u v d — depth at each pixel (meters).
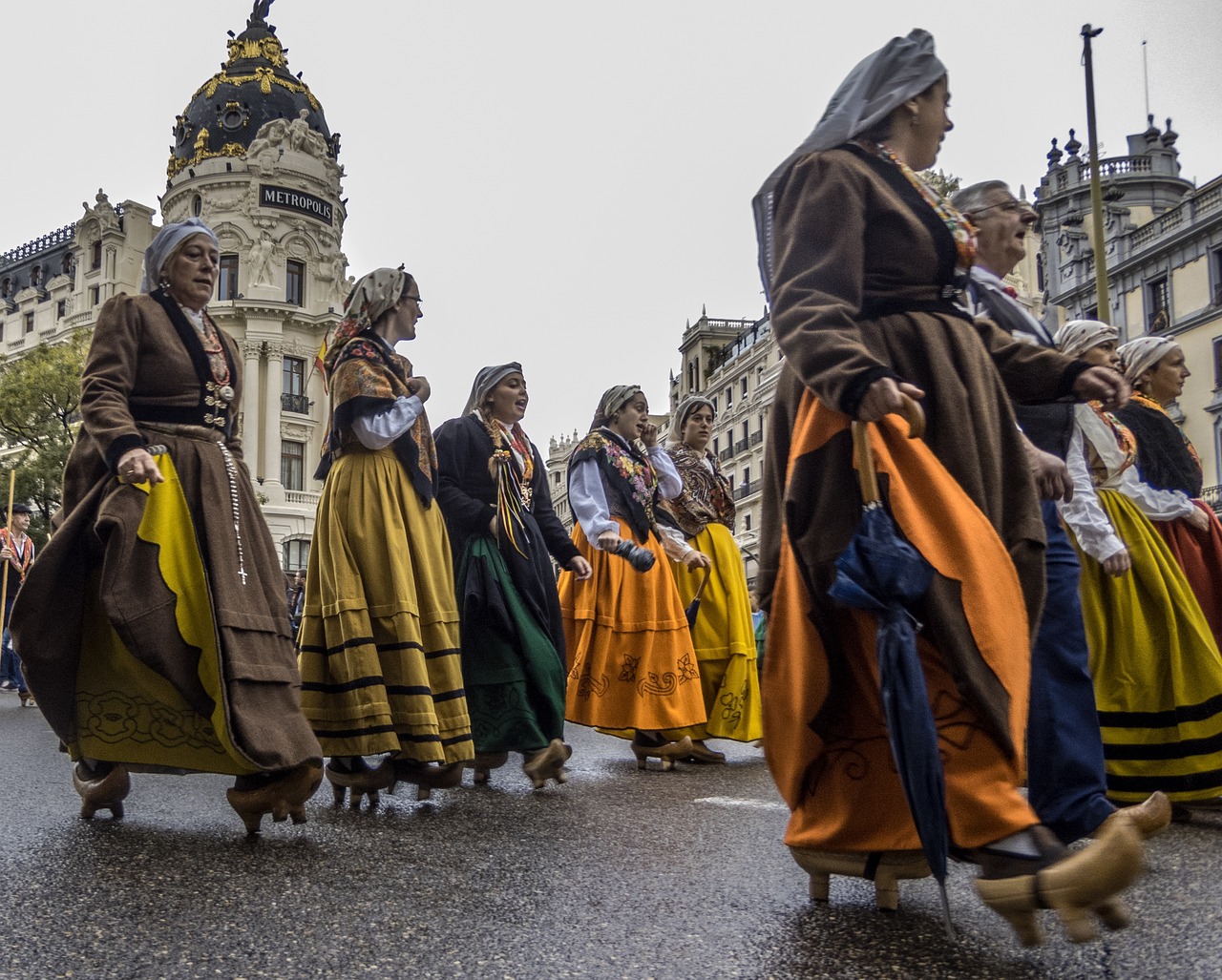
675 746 5.81
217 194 52.22
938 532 2.21
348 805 4.17
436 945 2.15
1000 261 3.45
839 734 2.36
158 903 2.45
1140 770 4.02
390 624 4.19
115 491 3.28
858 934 2.24
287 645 3.42
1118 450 4.33
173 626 3.20
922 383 2.38
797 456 2.34
